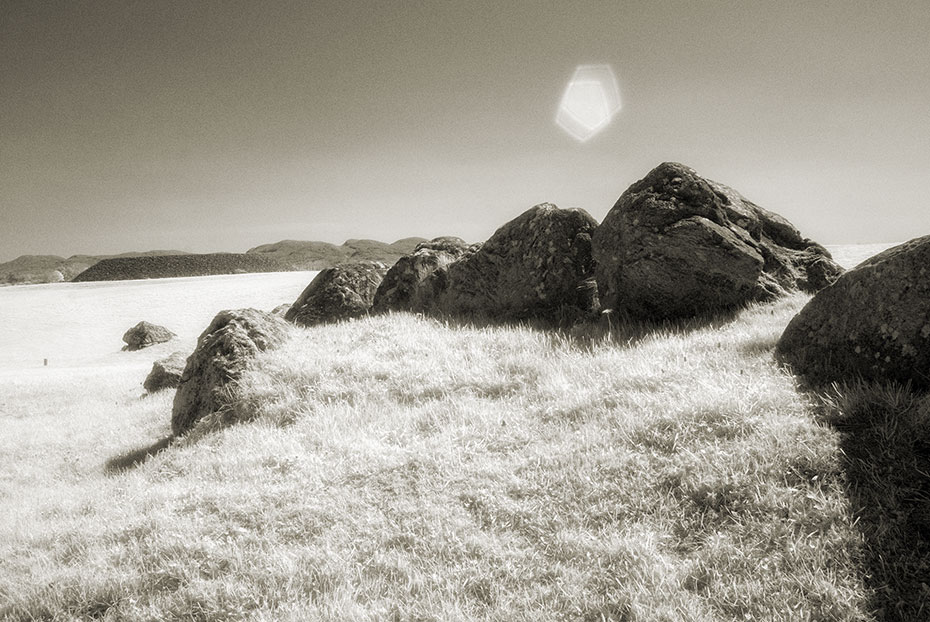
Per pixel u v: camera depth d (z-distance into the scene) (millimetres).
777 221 12906
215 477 7867
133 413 16859
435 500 6238
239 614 4809
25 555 6590
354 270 18094
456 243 17672
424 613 4594
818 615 4137
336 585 5102
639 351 9383
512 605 4688
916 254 6320
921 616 3980
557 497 5996
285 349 11953
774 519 4992
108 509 7621
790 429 5914
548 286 13117
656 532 5262
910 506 4809
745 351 8297
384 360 11102
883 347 6395
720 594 4469
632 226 11234
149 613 4957
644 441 6516
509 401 8750
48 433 15594
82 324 71562
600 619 4410
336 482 6922
